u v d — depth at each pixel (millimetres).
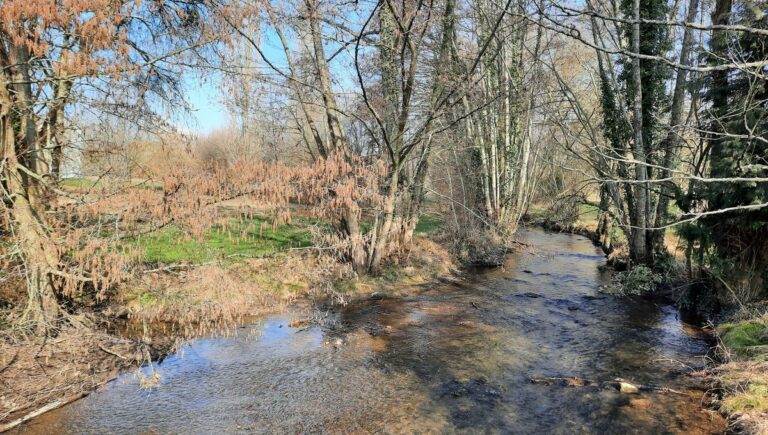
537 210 34344
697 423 6184
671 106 14648
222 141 16797
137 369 7801
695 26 4477
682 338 9672
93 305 9594
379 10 12992
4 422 6020
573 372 7941
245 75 10492
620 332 10070
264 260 12344
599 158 15281
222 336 9484
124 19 7969
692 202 11461
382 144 14844
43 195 8008
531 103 20969
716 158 9992
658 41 14445
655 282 13641
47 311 7805
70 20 6875
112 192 7777
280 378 7629
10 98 7270
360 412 6555
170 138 8469
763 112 8305
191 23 9172
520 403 6824
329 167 9391
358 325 10383
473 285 14648
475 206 22750
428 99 15070
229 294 9625
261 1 9953
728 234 10336
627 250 17391
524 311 11695
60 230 7957
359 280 13648
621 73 15094
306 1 12117
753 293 10094
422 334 9828
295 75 13266
